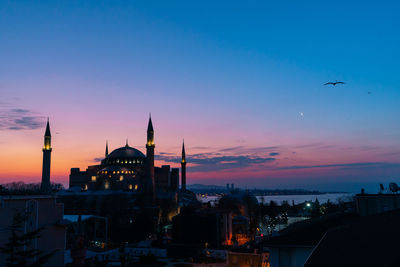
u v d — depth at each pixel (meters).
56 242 39.19
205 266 68.81
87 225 128.88
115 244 109.81
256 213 178.50
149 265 71.62
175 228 105.50
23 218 29.33
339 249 14.83
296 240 23.27
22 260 26.61
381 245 13.88
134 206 183.75
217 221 103.31
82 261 31.61
